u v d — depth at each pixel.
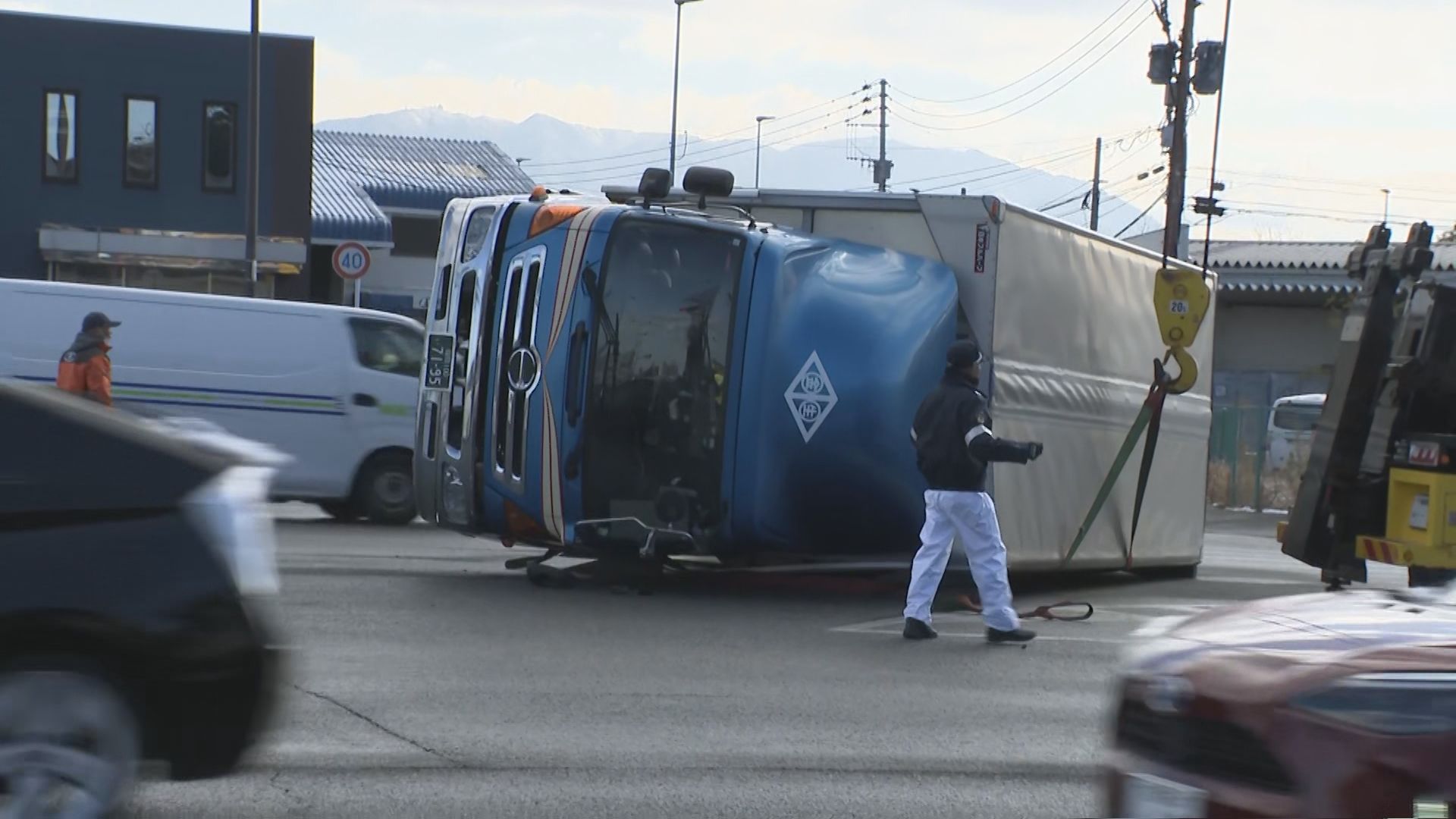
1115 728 6.82
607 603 16.48
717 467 16.78
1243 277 60.22
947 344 17.66
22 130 55.19
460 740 10.34
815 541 17.19
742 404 16.73
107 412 7.87
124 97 56.12
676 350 16.86
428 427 18.19
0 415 7.50
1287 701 5.94
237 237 57.28
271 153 57.59
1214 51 47.00
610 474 16.81
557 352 16.91
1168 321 20.69
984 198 17.80
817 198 18.34
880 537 17.45
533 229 17.34
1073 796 9.52
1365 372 18.28
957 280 17.92
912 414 17.34
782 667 13.31
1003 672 13.49
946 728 11.25
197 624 7.45
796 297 16.94
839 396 16.92
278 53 57.56
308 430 23.50
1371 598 7.48
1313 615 6.98
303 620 14.55
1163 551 21.67
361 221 64.88
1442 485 17.48
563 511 16.88
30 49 55.16
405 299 71.44
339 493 23.70
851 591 18.55
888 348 17.22
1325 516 18.56
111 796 7.36
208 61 56.84
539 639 14.13
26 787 7.26
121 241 55.97
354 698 11.42
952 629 15.87
